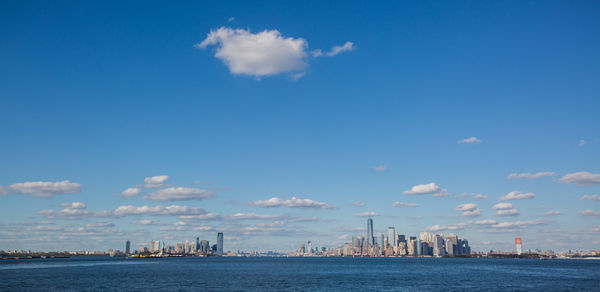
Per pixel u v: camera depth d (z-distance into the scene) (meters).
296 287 141.12
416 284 155.12
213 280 169.00
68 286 141.75
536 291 131.12
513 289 137.00
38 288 134.88
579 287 143.62
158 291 127.62
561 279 181.62
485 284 155.75
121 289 133.12
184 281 163.62
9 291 126.00
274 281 165.00
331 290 132.12
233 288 136.62
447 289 137.12
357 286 146.00
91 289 132.75
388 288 139.75
